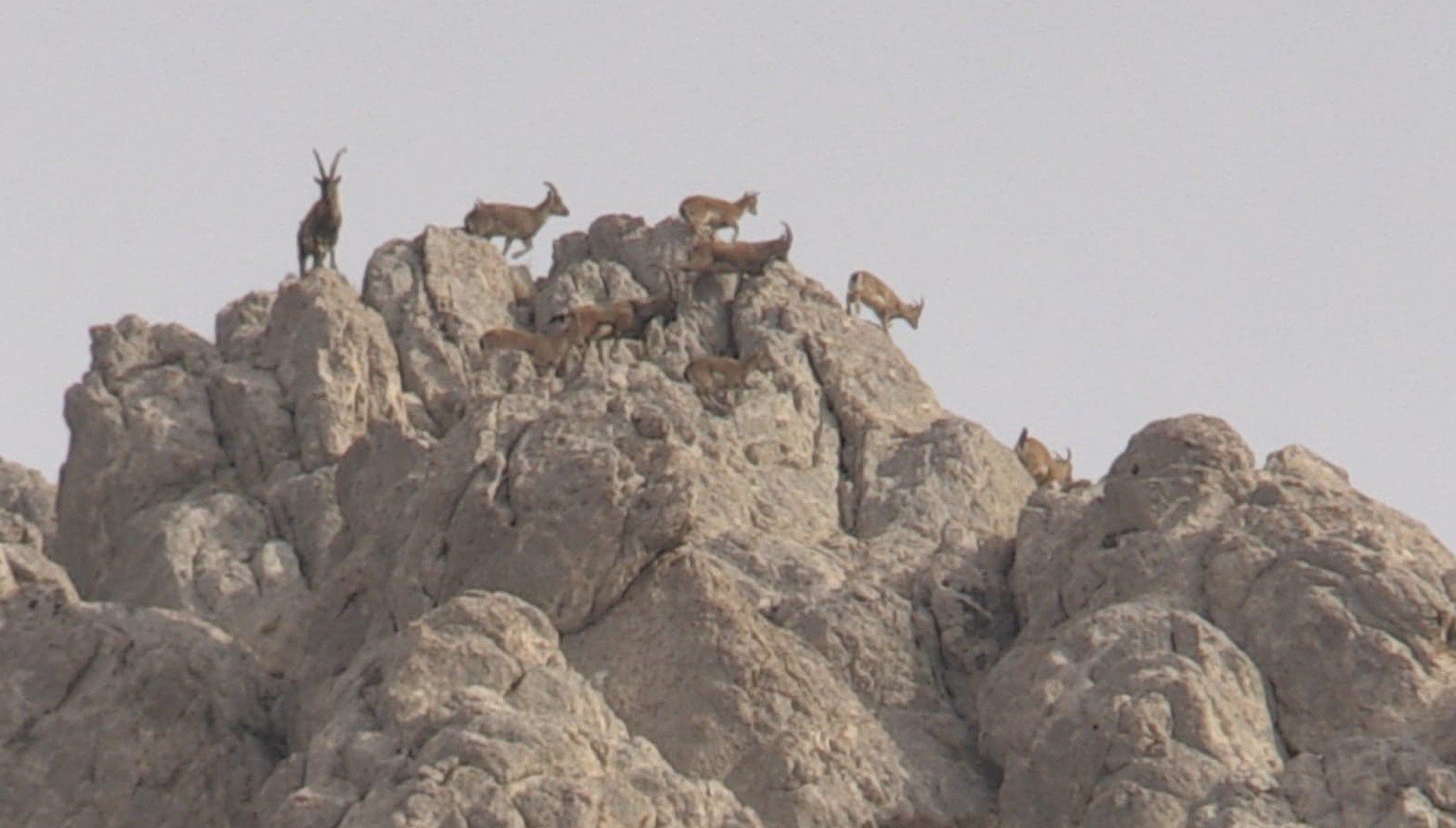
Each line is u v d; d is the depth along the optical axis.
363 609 116.81
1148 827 106.38
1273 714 110.62
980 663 117.06
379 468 123.62
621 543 112.88
